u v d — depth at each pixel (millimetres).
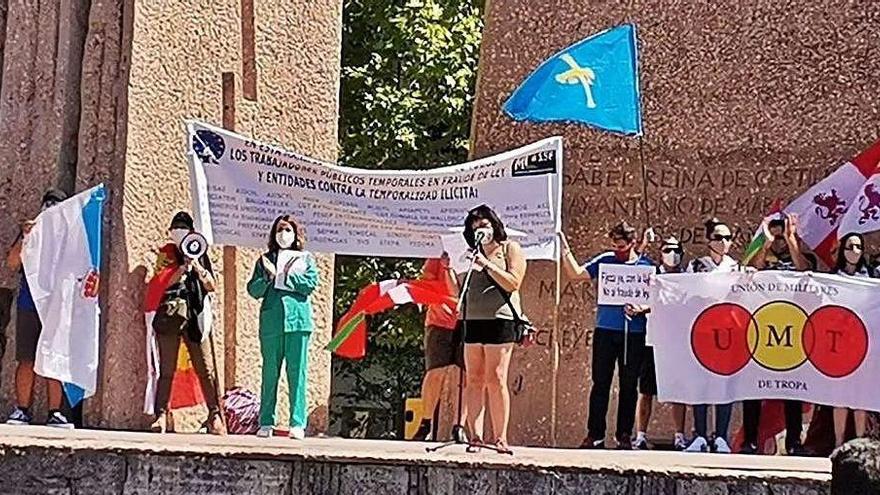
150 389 13312
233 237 14109
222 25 15594
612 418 15617
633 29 14414
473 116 16844
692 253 16031
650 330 13320
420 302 12883
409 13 24406
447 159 24234
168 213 14734
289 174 14273
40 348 12914
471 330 11109
